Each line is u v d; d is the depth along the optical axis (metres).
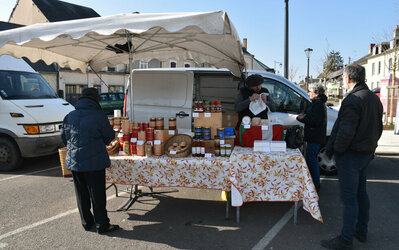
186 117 5.76
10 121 6.04
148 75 5.90
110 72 28.08
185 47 5.07
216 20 3.18
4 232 3.50
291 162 3.46
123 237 3.38
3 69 6.68
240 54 4.34
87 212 3.54
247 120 4.03
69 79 25.02
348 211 2.97
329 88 62.22
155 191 4.94
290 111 5.64
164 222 3.78
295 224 3.64
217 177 3.60
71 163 3.28
